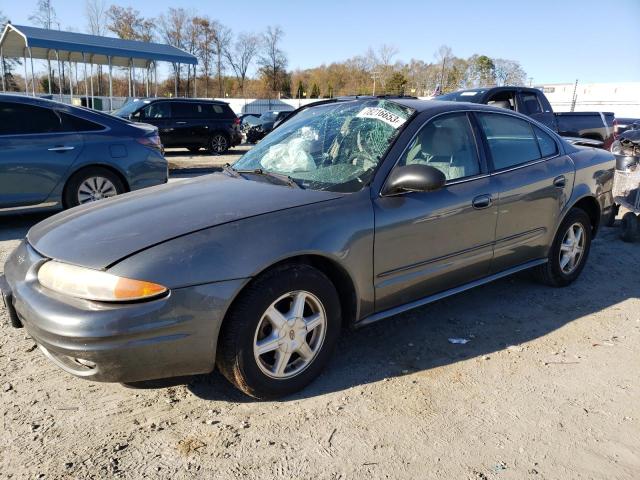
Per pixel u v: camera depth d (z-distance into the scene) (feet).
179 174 40.29
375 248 9.77
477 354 10.98
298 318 8.99
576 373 10.28
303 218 9.04
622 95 115.75
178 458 7.63
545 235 13.58
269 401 9.11
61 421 8.44
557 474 7.46
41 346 8.34
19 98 20.33
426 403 9.14
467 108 12.25
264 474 7.34
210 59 233.96
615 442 8.19
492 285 15.14
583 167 14.49
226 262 8.11
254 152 12.60
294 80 283.38
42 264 8.44
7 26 70.08
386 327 12.26
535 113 31.83
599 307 13.65
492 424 8.57
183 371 8.16
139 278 7.61
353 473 7.39
